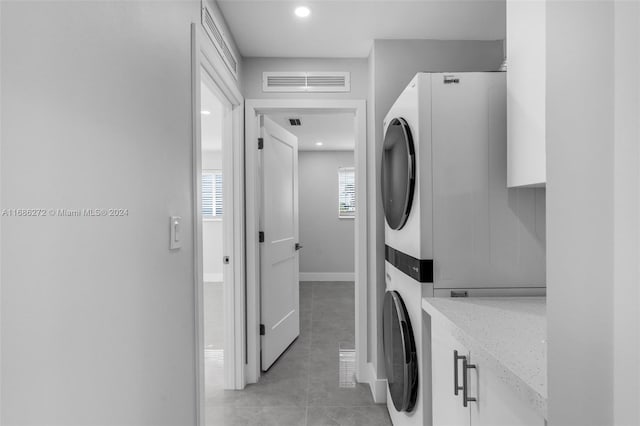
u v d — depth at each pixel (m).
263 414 2.22
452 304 1.31
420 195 1.43
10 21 0.56
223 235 2.56
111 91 0.84
